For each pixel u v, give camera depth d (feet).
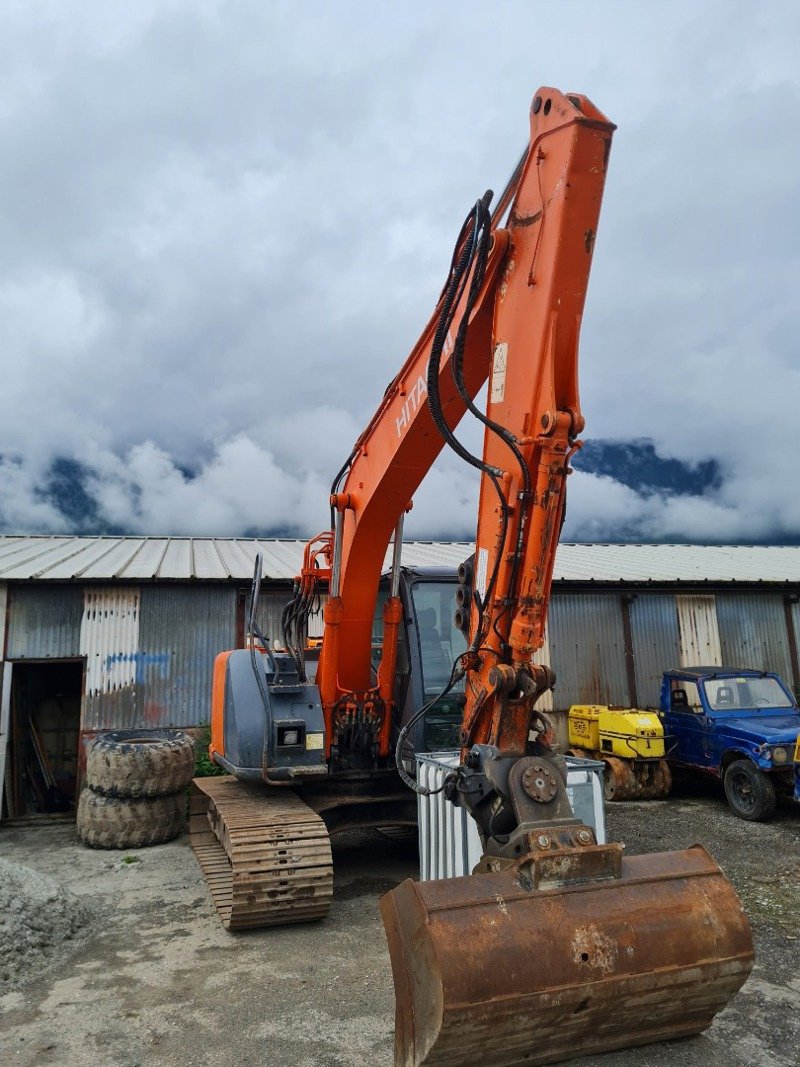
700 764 33.55
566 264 11.14
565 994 8.73
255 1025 13.87
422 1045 8.60
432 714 22.15
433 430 15.93
